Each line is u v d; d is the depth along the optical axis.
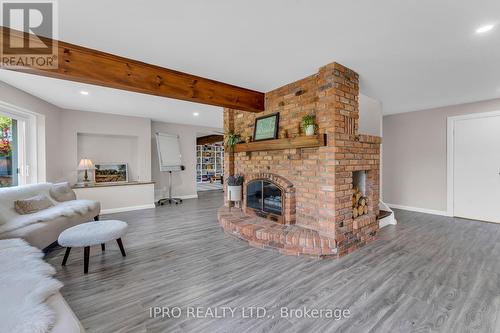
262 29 1.98
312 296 1.87
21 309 1.04
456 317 1.62
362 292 1.92
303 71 2.85
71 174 4.79
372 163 3.21
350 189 2.80
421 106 4.52
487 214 4.06
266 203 3.52
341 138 2.67
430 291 1.93
